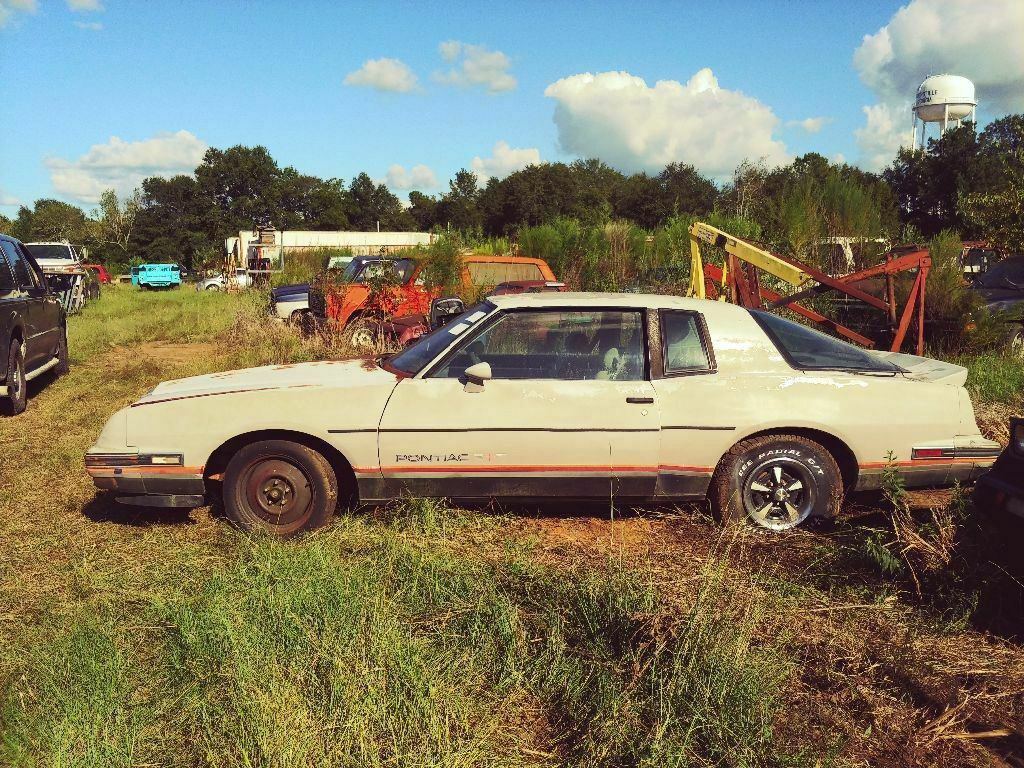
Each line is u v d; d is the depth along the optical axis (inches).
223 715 111.3
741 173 722.2
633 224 765.3
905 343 411.2
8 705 116.8
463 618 139.0
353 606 138.3
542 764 106.3
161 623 140.9
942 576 153.9
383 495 183.3
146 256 3348.9
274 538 173.9
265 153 3848.4
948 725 114.8
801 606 148.9
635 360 184.5
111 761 104.3
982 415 273.0
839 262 556.4
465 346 183.8
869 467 187.3
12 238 371.2
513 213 2687.0
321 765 101.5
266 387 182.5
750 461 185.3
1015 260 498.6
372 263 512.7
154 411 180.1
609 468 182.1
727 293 370.0
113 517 197.5
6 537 184.2
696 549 178.1
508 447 179.6
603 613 136.8
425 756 102.7
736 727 109.1
